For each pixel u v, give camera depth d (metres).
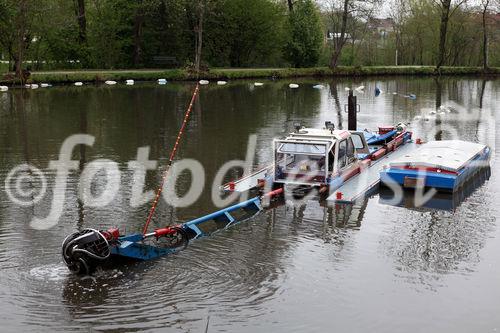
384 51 75.75
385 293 9.45
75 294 9.18
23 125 25.28
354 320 8.65
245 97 37.97
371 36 75.62
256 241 11.53
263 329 8.36
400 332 8.37
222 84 48.94
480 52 73.06
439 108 32.88
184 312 8.76
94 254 9.55
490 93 42.72
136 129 24.45
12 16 44.91
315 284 9.70
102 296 9.14
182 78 51.03
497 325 8.55
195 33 56.75
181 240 11.46
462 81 54.66
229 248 11.13
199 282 9.68
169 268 10.16
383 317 8.73
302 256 10.81
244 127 25.27
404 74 61.78
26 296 9.09
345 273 10.12
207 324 8.45
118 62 58.03
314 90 43.78
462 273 10.19
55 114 28.73
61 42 54.72
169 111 30.33
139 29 57.62
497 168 18.05
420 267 10.41
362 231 12.17
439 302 9.19
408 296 9.36
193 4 53.31
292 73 57.50
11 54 46.81
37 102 33.59
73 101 34.34
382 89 45.34
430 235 11.98
